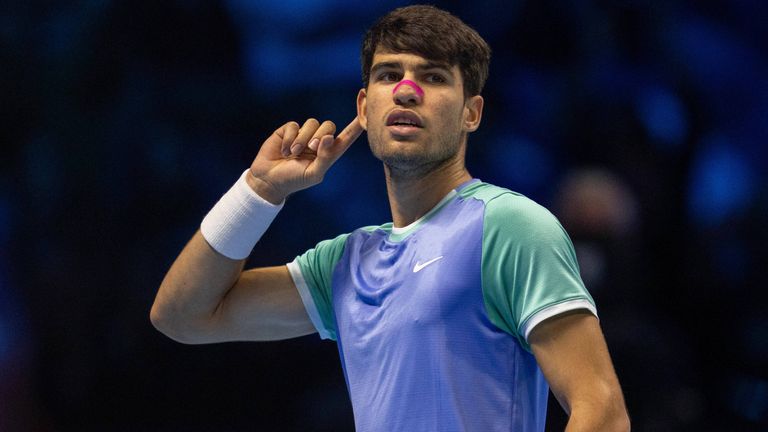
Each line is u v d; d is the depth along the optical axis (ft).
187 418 94.22
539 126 107.34
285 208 103.60
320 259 39.88
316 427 93.15
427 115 35.73
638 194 103.35
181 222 100.89
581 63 106.52
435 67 36.11
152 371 94.27
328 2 111.24
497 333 33.96
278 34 109.81
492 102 109.19
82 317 94.32
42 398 91.91
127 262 97.40
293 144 38.93
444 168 36.76
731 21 111.55
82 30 101.14
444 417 33.35
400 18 36.83
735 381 100.37
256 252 101.65
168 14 103.71
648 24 107.34
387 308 35.32
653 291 101.60
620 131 104.63
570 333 32.73
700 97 109.19
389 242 37.11
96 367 93.56
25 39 100.37
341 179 105.70
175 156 101.96
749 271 104.17
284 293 40.47
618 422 32.01
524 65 109.19
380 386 34.94
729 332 103.24
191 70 105.09
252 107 107.04
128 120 101.14
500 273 33.81
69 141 99.40
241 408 94.84
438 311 33.94
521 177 106.63
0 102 98.89
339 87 110.63
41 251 96.37
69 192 98.27
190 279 40.37
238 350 95.61
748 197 106.93
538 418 34.94
